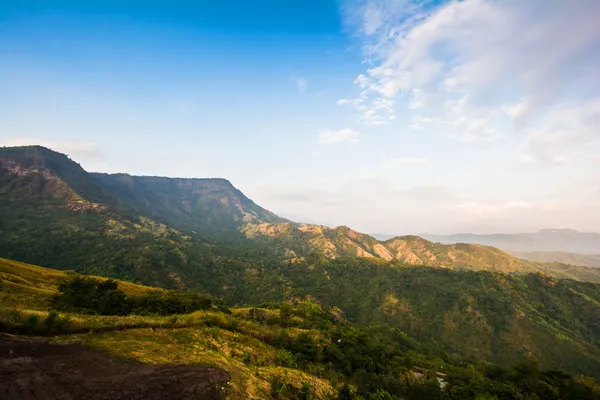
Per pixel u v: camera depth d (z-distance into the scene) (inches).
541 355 5772.6
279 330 2137.1
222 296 7652.6
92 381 695.7
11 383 592.7
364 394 1625.2
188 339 1306.6
